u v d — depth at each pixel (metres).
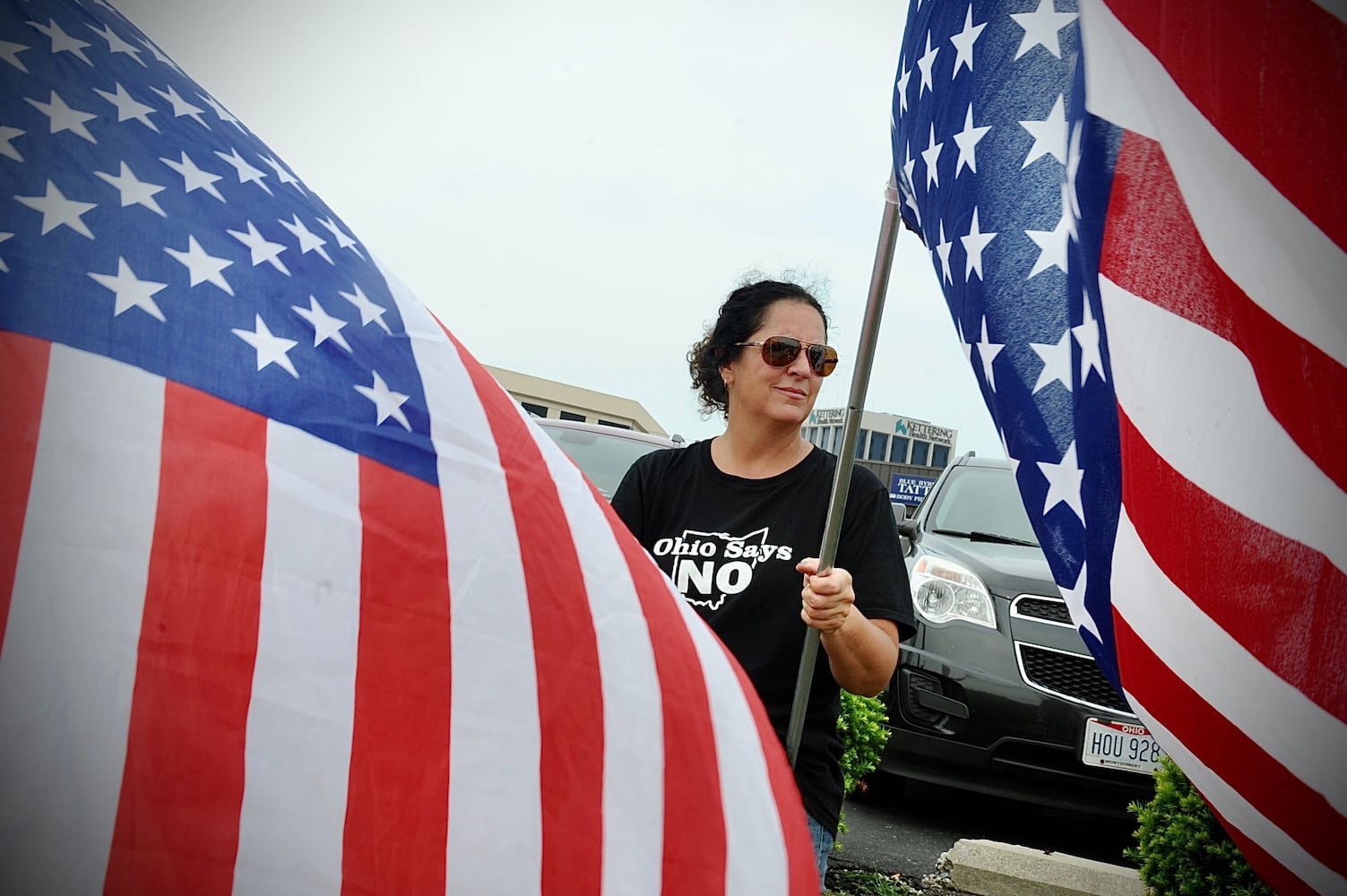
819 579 2.09
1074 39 1.75
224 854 1.14
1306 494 1.50
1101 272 1.63
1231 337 1.54
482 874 1.31
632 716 1.52
